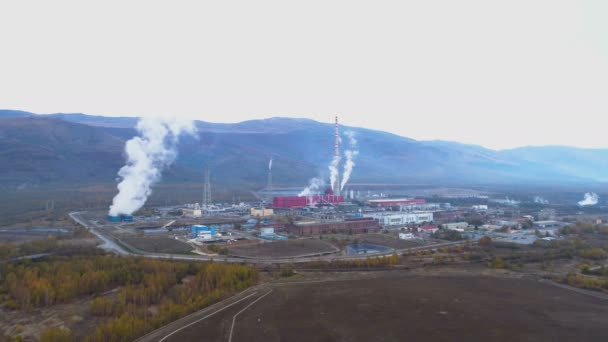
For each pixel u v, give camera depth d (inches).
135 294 4616.1
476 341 3801.7
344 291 5113.2
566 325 4143.7
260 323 4143.7
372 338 3853.3
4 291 4840.1
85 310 4443.9
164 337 3828.7
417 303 4707.2
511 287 5319.9
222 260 6525.6
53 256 6284.5
